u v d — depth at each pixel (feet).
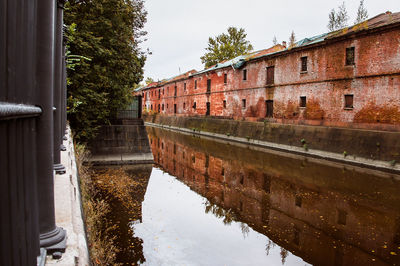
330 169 48.01
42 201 7.61
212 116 108.68
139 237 22.13
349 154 52.80
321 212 29.14
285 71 73.56
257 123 79.77
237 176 44.04
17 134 5.13
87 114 39.68
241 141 84.23
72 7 34.68
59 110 14.94
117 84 44.73
